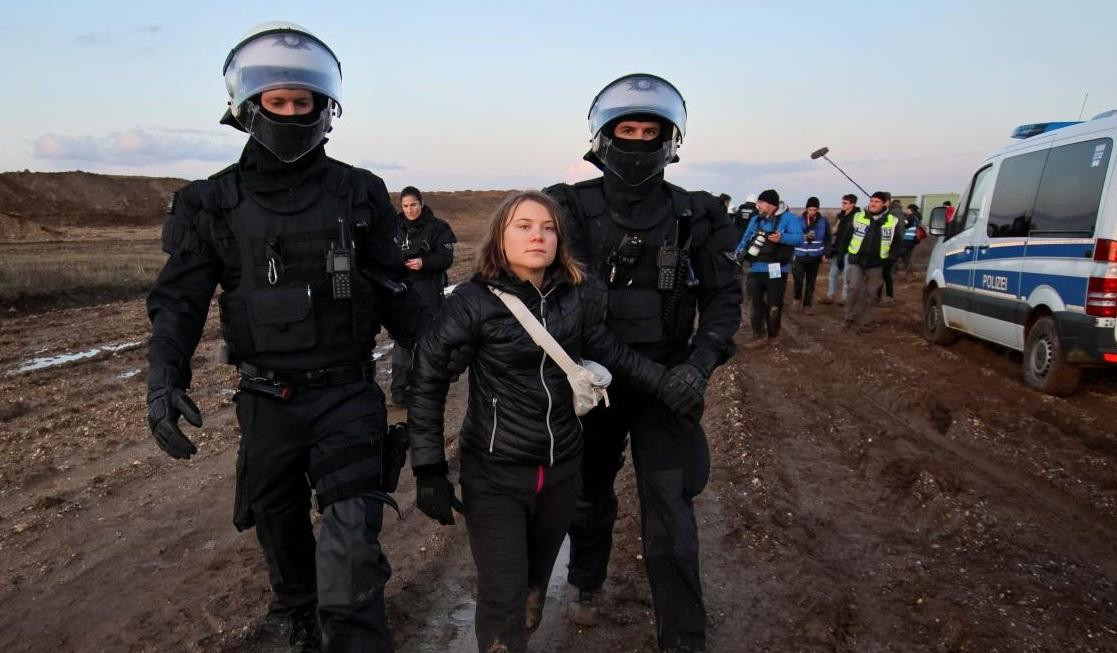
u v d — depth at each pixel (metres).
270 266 2.54
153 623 3.30
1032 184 7.80
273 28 2.53
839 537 4.21
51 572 3.78
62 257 20.78
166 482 5.02
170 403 2.27
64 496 4.73
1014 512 4.49
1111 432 6.04
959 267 9.33
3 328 10.98
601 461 3.06
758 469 5.16
